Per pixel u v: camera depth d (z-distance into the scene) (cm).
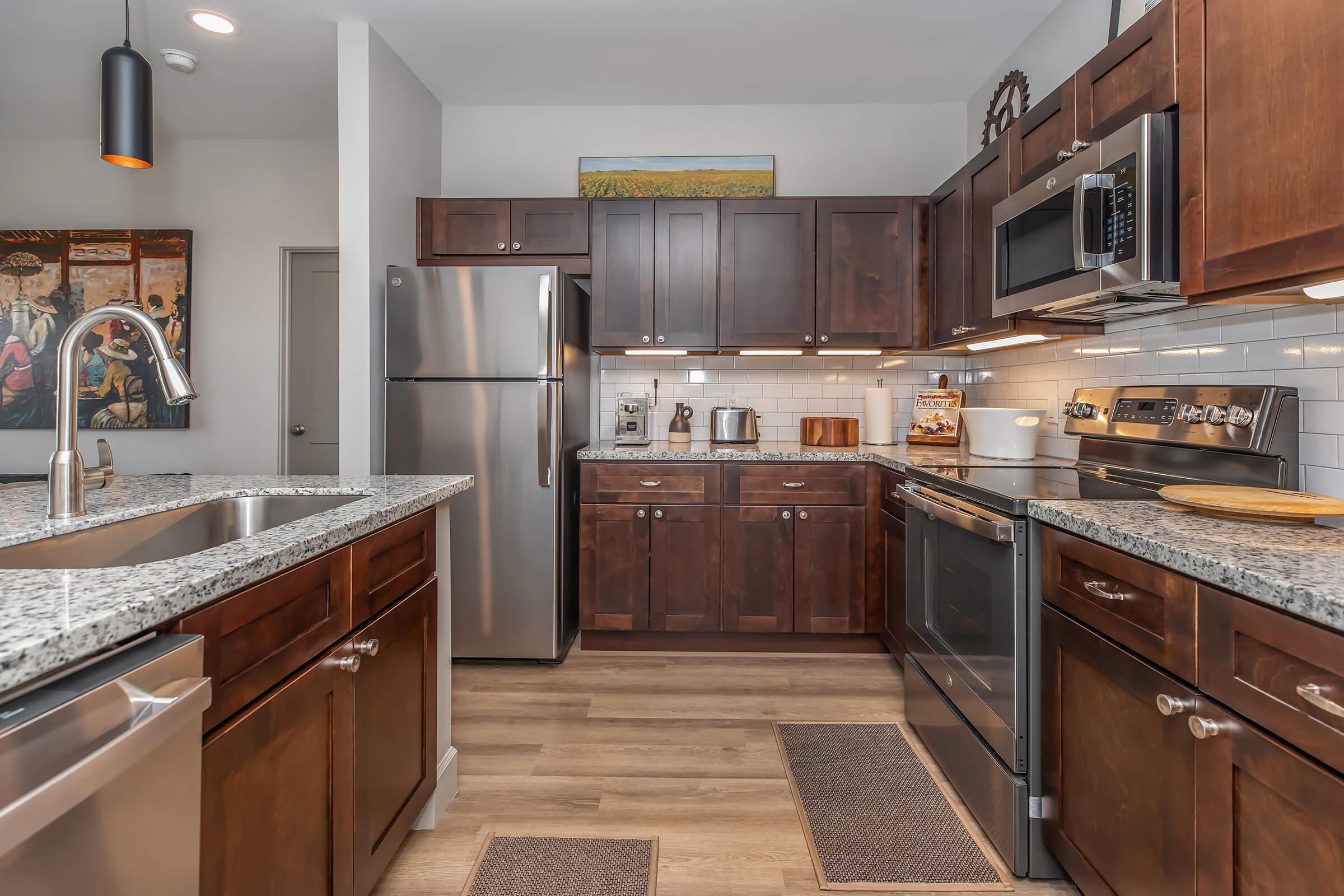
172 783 69
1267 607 83
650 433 334
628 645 279
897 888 142
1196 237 128
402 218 282
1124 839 113
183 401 113
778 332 292
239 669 85
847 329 292
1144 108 150
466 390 257
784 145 327
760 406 333
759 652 278
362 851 119
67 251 363
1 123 346
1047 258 183
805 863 150
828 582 270
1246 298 130
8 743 50
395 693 135
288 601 96
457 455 258
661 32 261
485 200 294
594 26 256
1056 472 201
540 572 260
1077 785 128
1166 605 102
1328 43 99
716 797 174
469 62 285
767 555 271
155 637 71
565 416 271
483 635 262
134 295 363
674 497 271
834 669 260
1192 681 96
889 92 314
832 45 271
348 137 253
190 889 72
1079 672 127
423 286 256
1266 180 111
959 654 175
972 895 140
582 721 216
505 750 197
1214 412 151
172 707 65
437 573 167
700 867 148
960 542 175
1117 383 211
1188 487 138
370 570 123
